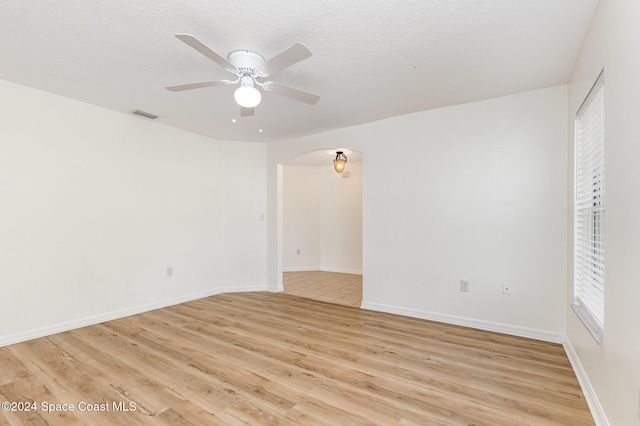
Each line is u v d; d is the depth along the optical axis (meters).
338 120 3.75
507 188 3.01
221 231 4.64
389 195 3.68
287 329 3.15
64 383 2.09
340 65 2.39
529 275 2.91
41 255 2.90
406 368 2.33
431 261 3.42
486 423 1.71
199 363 2.40
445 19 1.83
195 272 4.30
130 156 3.59
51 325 2.96
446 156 3.32
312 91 2.89
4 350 2.59
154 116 3.61
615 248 1.50
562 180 2.76
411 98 3.07
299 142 4.51
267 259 4.89
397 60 2.32
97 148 3.29
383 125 3.72
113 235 3.43
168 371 2.27
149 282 3.77
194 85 2.19
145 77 2.61
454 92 2.92
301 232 6.84
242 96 2.09
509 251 3.00
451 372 2.27
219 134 4.37
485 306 3.12
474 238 3.17
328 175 6.85
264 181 4.88
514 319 2.98
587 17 1.82
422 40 2.06
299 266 6.84
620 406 1.42
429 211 3.42
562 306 2.77
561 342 2.77
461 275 3.24
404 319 3.46
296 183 6.80
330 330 3.13
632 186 1.32
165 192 3.95
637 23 1.26
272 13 1.78
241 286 4.76
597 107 1.99
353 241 6.52
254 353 2.59
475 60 2.32
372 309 3.82
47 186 2.94
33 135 2.86
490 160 3.09
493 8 1.74
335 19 1.83
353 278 5.96
